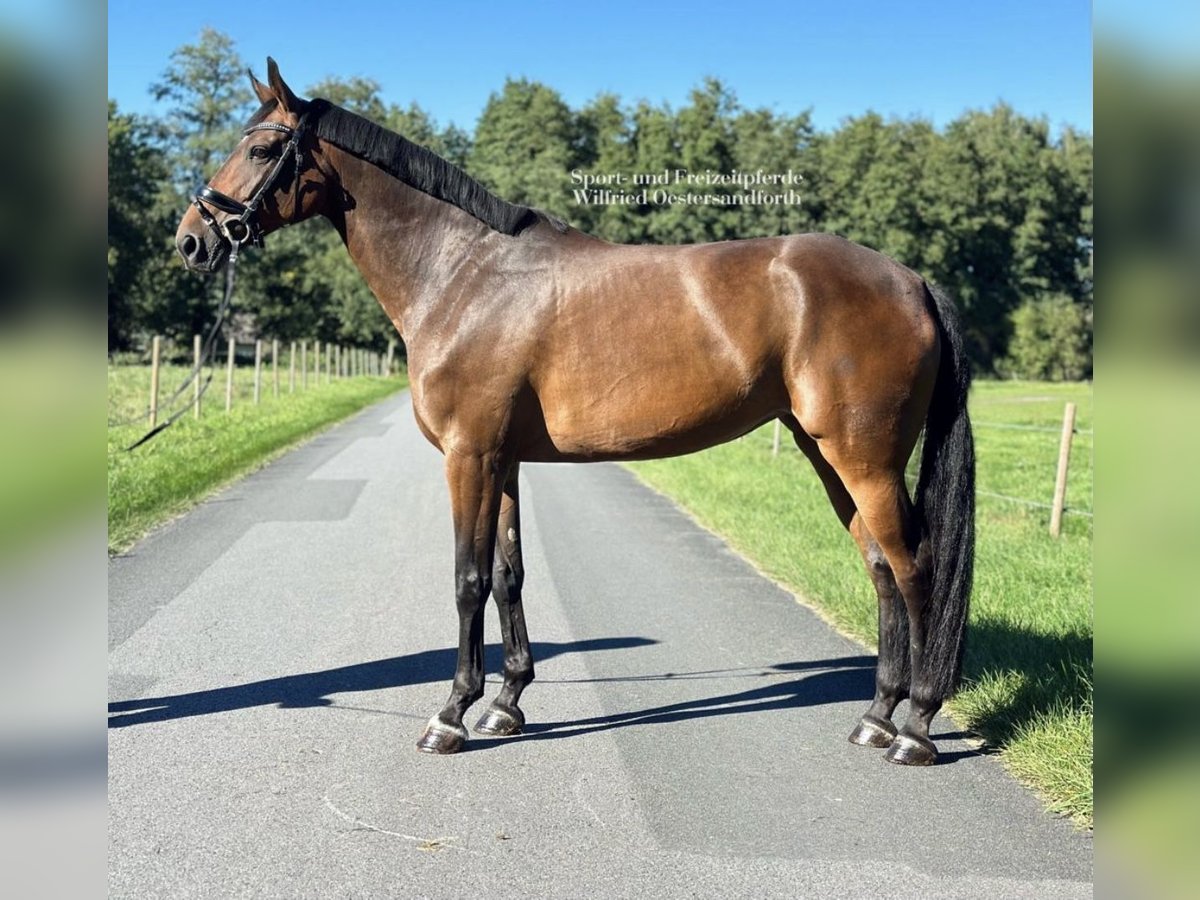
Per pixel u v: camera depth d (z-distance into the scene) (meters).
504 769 4.07
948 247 62.62
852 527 4.54
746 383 4.09
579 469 15.40
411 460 15.21
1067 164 65.12
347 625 6.20
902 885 3.15
